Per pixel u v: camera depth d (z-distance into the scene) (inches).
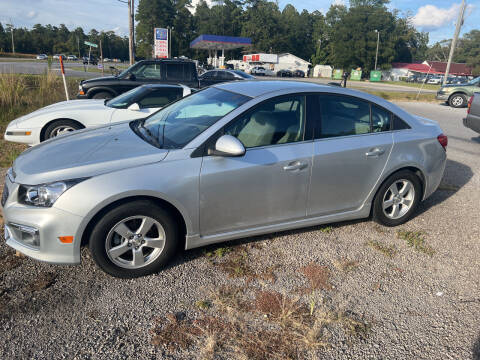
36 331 93.8
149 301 106.7
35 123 229.0
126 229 111.0
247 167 120.7
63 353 87.5
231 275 120.5
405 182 155.3
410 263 133.4
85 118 236.4
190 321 99.7
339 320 102.2
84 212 103.0
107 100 274.2
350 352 91.6
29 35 4328.3
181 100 159.0
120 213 107.3
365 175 143.6
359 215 149.7
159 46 984.3
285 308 105.8
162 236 116.4
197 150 116.2
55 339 91.6
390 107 151.3
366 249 141.3
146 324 97.9
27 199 105.4
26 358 85.7
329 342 94.3
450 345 94.8
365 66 3198.8
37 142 231.6
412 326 101.4
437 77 3065.9
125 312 102.0
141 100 260.2
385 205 153.9
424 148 154.4
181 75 432.1
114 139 129.8
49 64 494.6
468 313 107.3
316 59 3907.5
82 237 107.3
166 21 3432.6
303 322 101.0
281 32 3708.2
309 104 134.0
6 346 88.7
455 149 312.8
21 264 121.1
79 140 130.5
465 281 123.8
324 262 131.0
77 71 1100.5
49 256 105.9
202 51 3693.4
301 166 128.9
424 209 182.7
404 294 115.5
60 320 98.0
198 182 114.9
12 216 106.7
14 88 388.8
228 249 135.3
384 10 3181.6
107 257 110.0
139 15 3408.0
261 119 125.7
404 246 145.3
